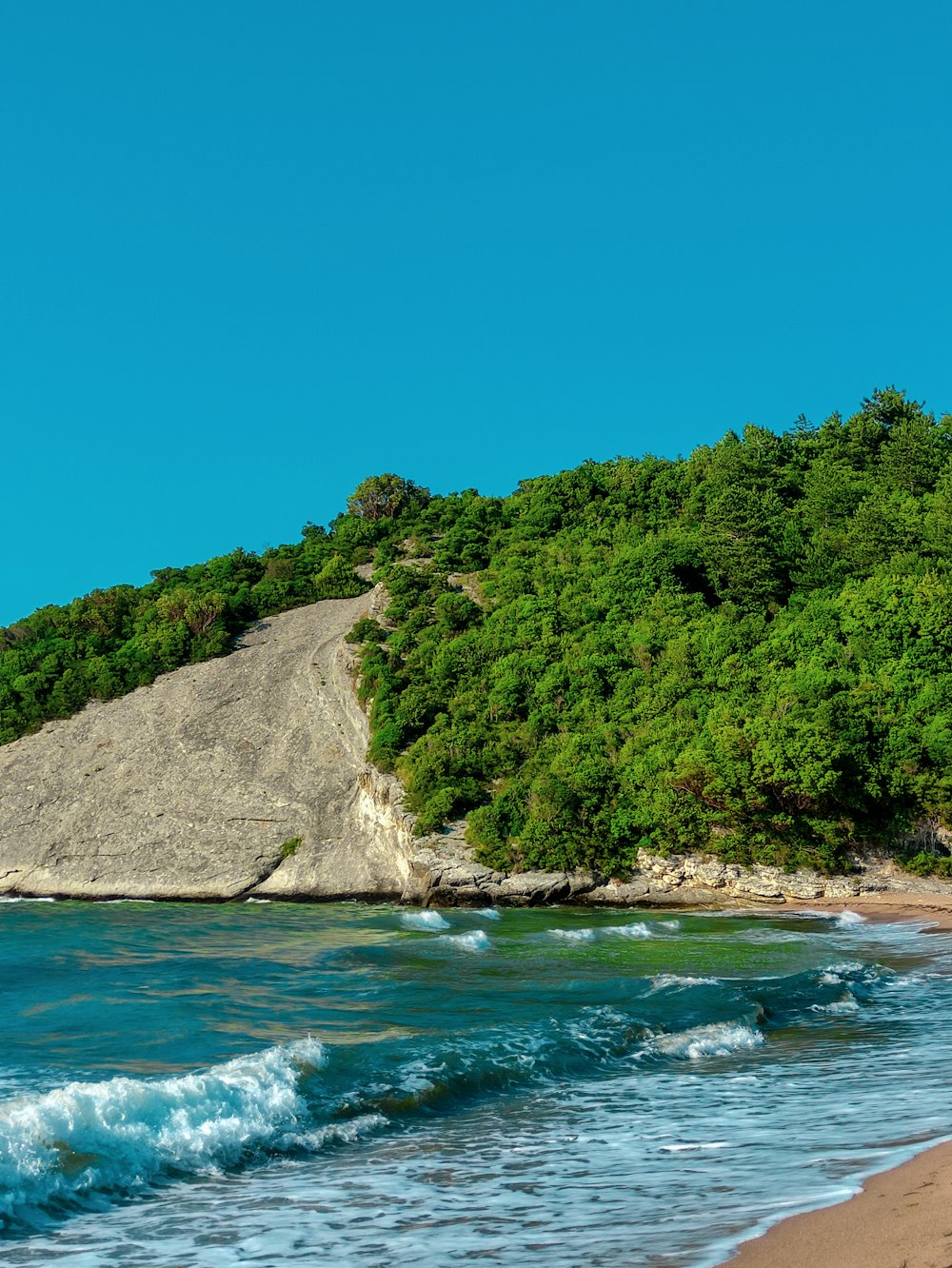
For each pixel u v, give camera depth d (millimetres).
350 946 35188
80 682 78312
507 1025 21516
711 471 97938
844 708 52031
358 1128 14898
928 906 45156
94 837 63000
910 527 75688
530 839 52000
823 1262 8258
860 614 63094
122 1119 13664
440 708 65562
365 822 60031
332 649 79000
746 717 52969
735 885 49125
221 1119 14359
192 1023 21688
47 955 32875
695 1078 18016
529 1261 9195
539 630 72812
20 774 69812
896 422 106875
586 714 61875
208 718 72500
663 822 51312
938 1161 10984
